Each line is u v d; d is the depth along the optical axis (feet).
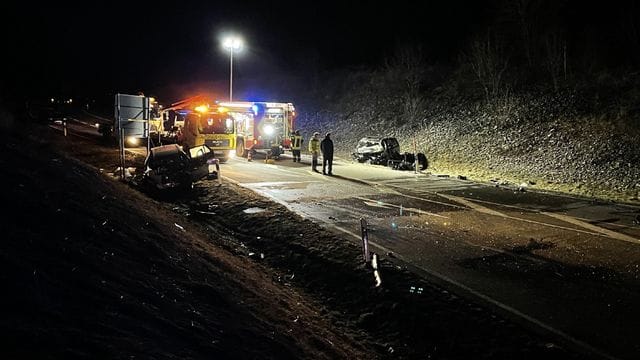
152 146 92.17
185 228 35.32
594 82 81.46
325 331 21.65
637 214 44.60
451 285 26.86
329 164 71.77
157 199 50.52
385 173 74.74
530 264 30.53
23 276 12.59
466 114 93.45
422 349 21.25
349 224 40.73
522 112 83.15
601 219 42.70
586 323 22.31
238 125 91.56
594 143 67.72
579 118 75.00
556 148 71.26
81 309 12.44
